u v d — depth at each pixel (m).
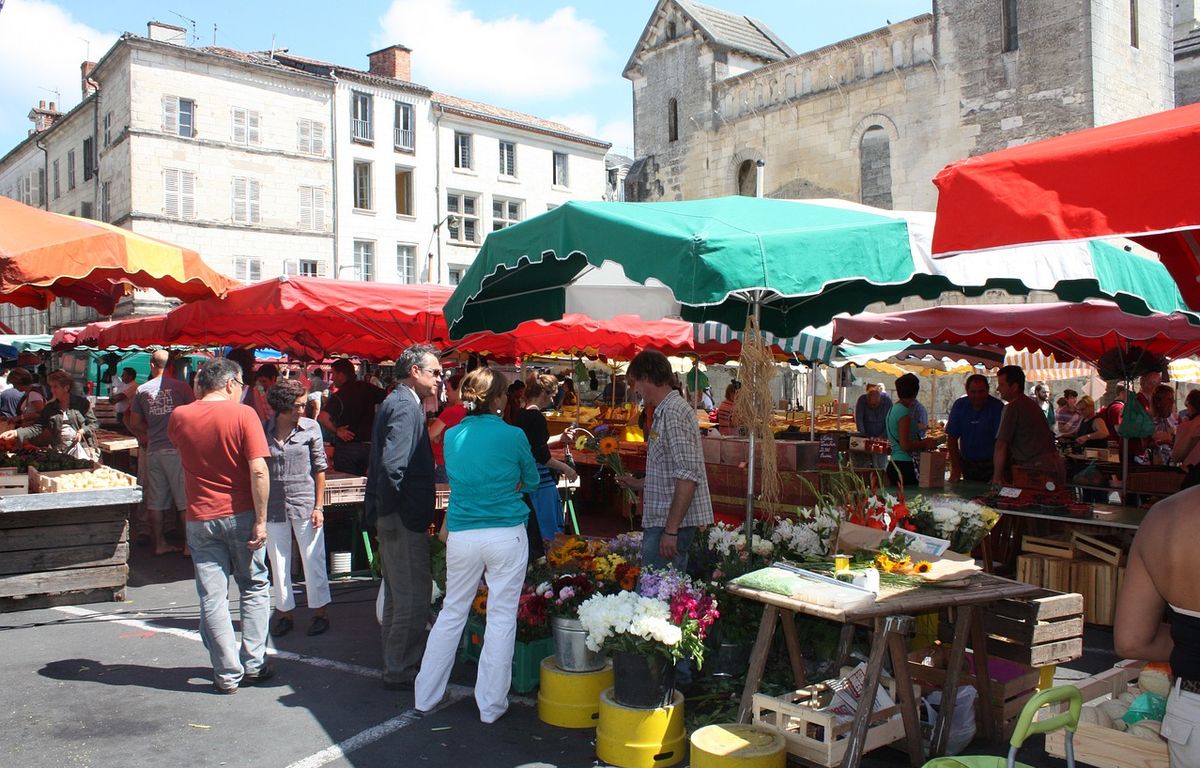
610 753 4.27
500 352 12.12
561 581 4.99
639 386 5.20
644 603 4.24
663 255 4.07
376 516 5.11
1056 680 5.54
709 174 25.75
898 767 4.20
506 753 4.38
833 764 3.86
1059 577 7.18
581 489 12.70
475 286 5.51
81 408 9.31
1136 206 2.51
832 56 22.67
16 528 7.05
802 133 23.36
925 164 20.98
